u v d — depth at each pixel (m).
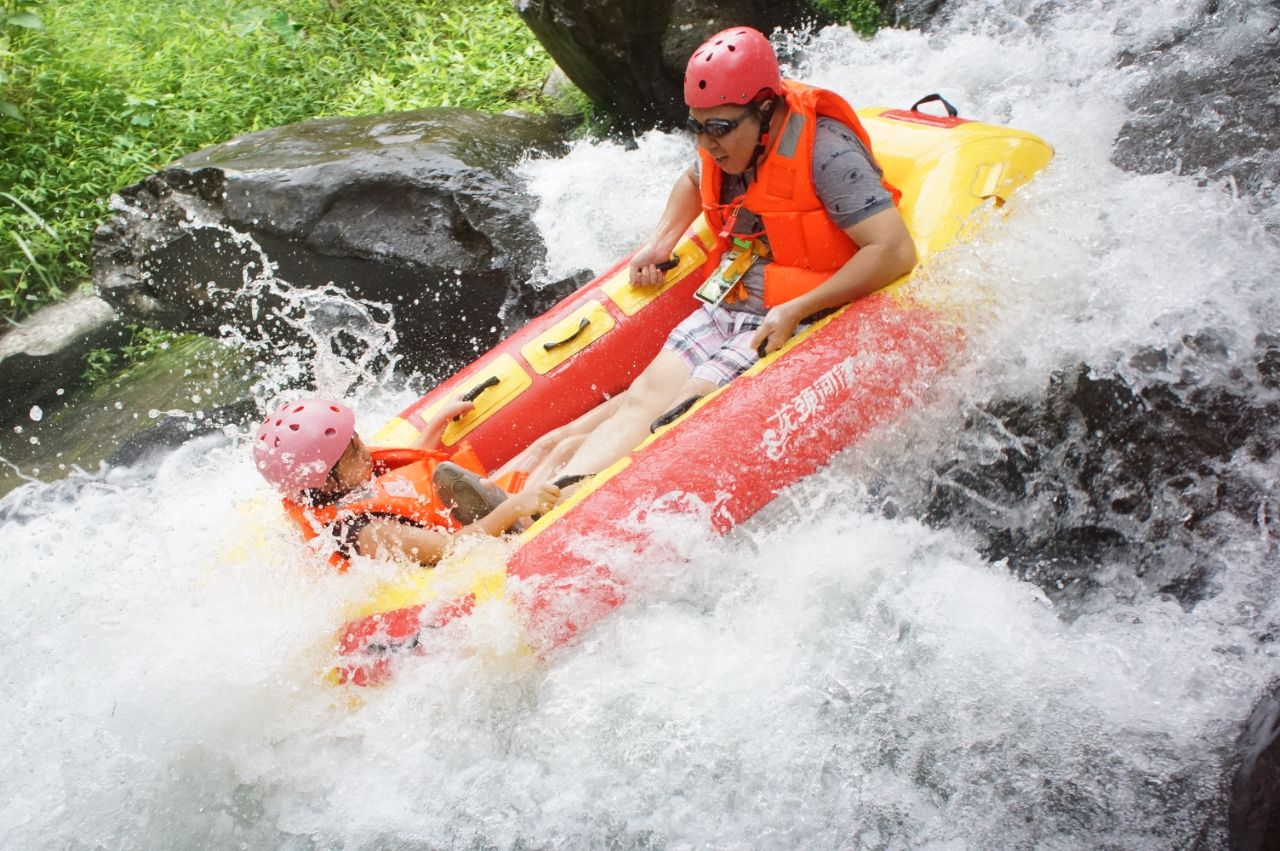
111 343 8.49
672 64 7.85
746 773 4.12
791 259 5.01
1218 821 3.69
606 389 5.67
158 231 7.70
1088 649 4.30
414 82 9.74
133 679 4.49
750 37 4.65
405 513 4.48
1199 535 4.62
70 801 4.37
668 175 7.29
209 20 10.92
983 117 7.12
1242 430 4.73
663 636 4.46
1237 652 4.20
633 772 4.18
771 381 4.71
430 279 7.14
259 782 4.39
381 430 5.44
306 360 7.78
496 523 4.46
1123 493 4.76
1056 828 3.84
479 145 7.55
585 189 7.18
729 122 4.66
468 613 4.30
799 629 4.46
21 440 7.89
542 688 4.40
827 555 4.64
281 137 7.77
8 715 4.59
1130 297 5.00
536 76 9.55
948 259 4.94
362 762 4.36
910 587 4.58
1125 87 6.70
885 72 7.68
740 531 4.59
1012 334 4.97
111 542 5.50
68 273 8.91
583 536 4.41
